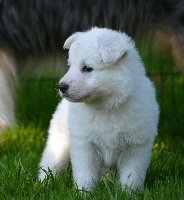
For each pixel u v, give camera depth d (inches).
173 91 305.1
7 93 230.4
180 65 244.1
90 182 162.2
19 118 272.1
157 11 233.0
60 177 172.4
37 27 228.5
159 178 180.1
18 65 235.9
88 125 158.9
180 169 187.3
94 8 227.8
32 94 307.4
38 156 204.5
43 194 159.2
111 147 161.8
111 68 151.6
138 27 234.8
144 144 161.6
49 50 235.9
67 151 175.6
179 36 234.1
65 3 226.2
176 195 159.3
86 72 151.9
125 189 157.0
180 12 231.0
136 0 229.5
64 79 151.2
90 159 162.7
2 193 163.8
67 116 169.2
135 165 163.0
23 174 175.6
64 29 229.9
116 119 157.8
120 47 150.4
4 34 226.7
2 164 183.9
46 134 245.8
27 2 224.4
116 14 229.9
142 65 161.8
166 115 276.5
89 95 152.0
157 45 243.9
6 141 232.2
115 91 153.3
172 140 238.8
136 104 157.0
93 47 151.3
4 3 223.8
